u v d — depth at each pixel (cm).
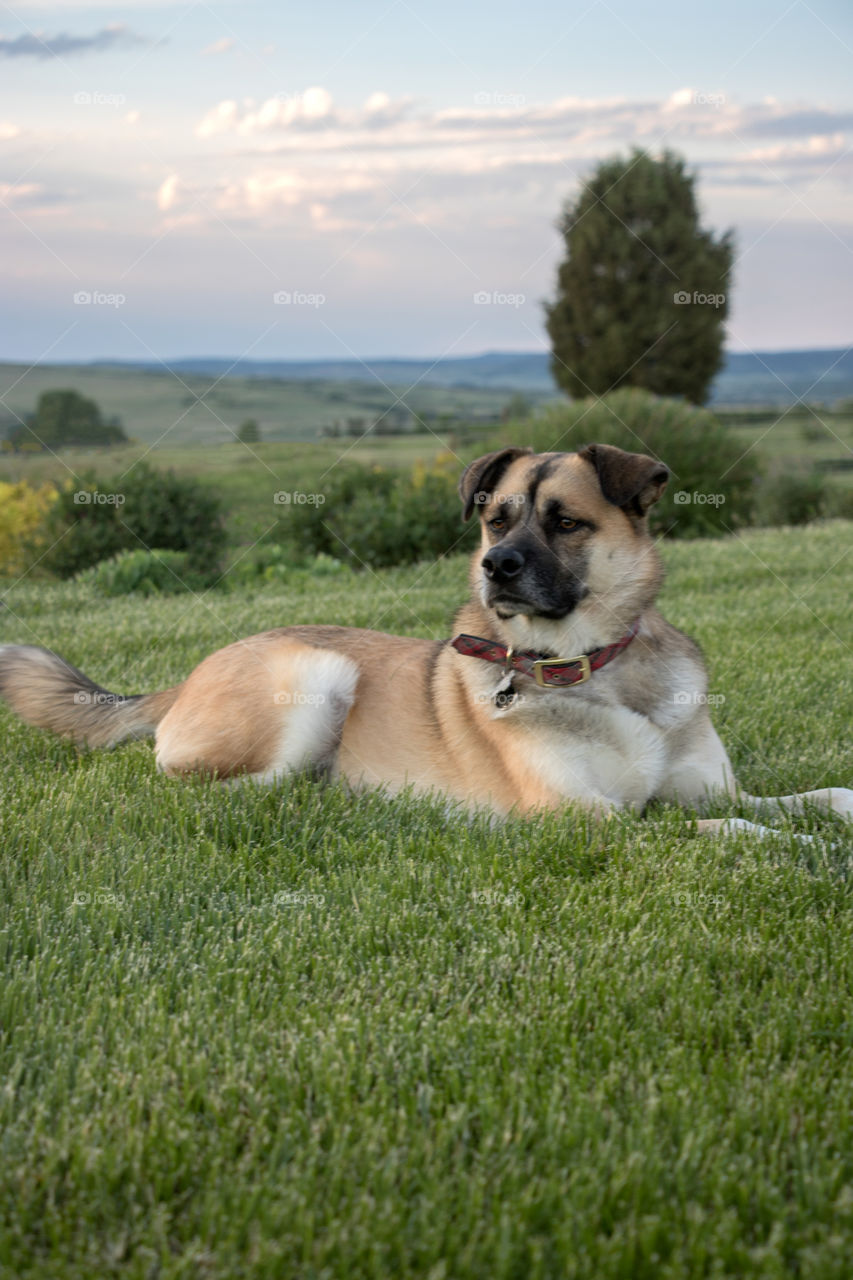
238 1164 187
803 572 999
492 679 390
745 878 306
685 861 319
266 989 250
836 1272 161
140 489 1097
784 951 265
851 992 246
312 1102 209
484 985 250
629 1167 182
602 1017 234
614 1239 166
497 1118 199
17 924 283
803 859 326
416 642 456
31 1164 187
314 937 274
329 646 439
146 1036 225
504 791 392
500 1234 169
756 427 1822
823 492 1553
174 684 577
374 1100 204
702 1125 194
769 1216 175
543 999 241
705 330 2328
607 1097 207
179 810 365
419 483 1223
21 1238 170
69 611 852
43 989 252
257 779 414
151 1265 167
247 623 744
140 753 448
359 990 245
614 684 383
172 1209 180
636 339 2327
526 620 388
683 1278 161
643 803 397
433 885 308
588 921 285
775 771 430
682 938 270
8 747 462
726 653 638
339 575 1068
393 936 279
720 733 475
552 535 379
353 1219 172
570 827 350
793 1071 212
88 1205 178
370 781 420
